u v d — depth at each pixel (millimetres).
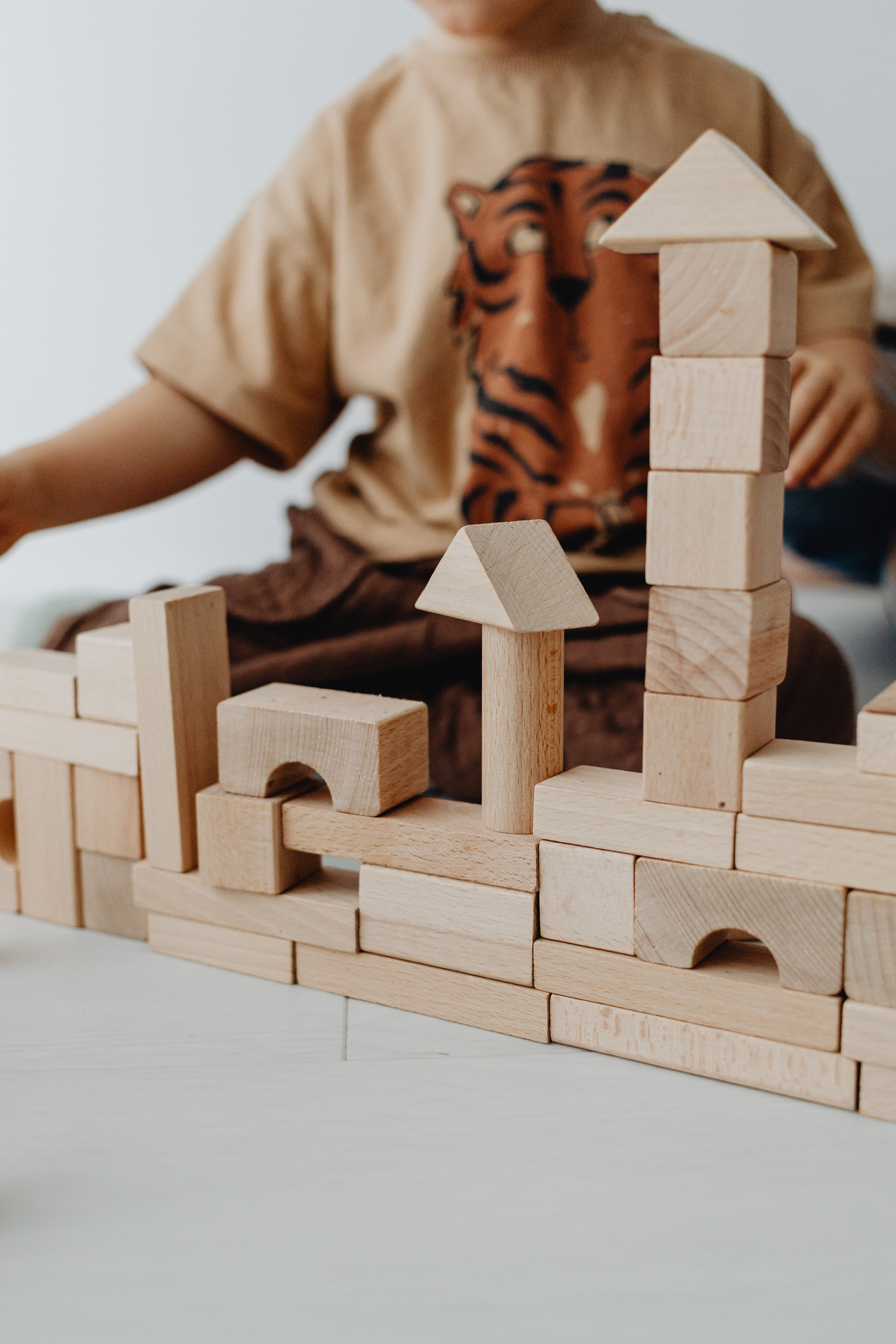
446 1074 652
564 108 1146
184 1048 678
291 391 1204
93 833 832
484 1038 694
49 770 841
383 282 1184
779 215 543
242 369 1183
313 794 756
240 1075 649
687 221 562
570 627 654
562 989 675
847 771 585
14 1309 468
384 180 1188
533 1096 629
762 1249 506
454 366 1159
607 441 1111
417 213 1175
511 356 1116
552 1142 587
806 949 606
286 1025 707
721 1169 564
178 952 803
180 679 767
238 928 773
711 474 583
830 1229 521
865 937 592
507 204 1128
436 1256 500
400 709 721
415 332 1150
